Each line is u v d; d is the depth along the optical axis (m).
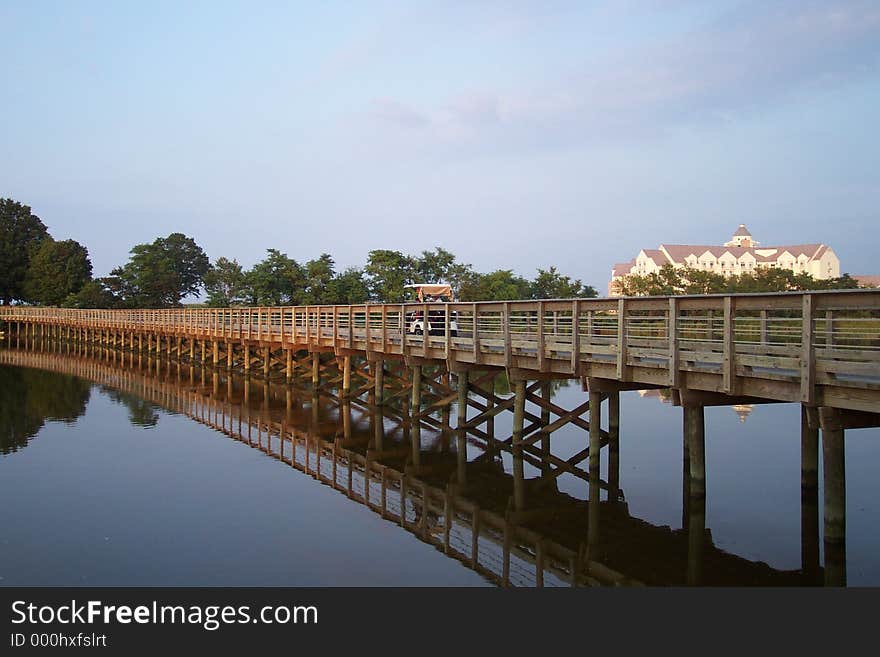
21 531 10.73
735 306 10.17
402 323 19.56
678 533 10.98
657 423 20.16
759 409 22.33
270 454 16.12
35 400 24.08
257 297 49.31
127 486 13.22
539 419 18.88
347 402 23.73
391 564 9.66
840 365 8.74
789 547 10.23
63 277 72.75
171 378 31.73
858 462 14.87
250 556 9.83
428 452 16.94
